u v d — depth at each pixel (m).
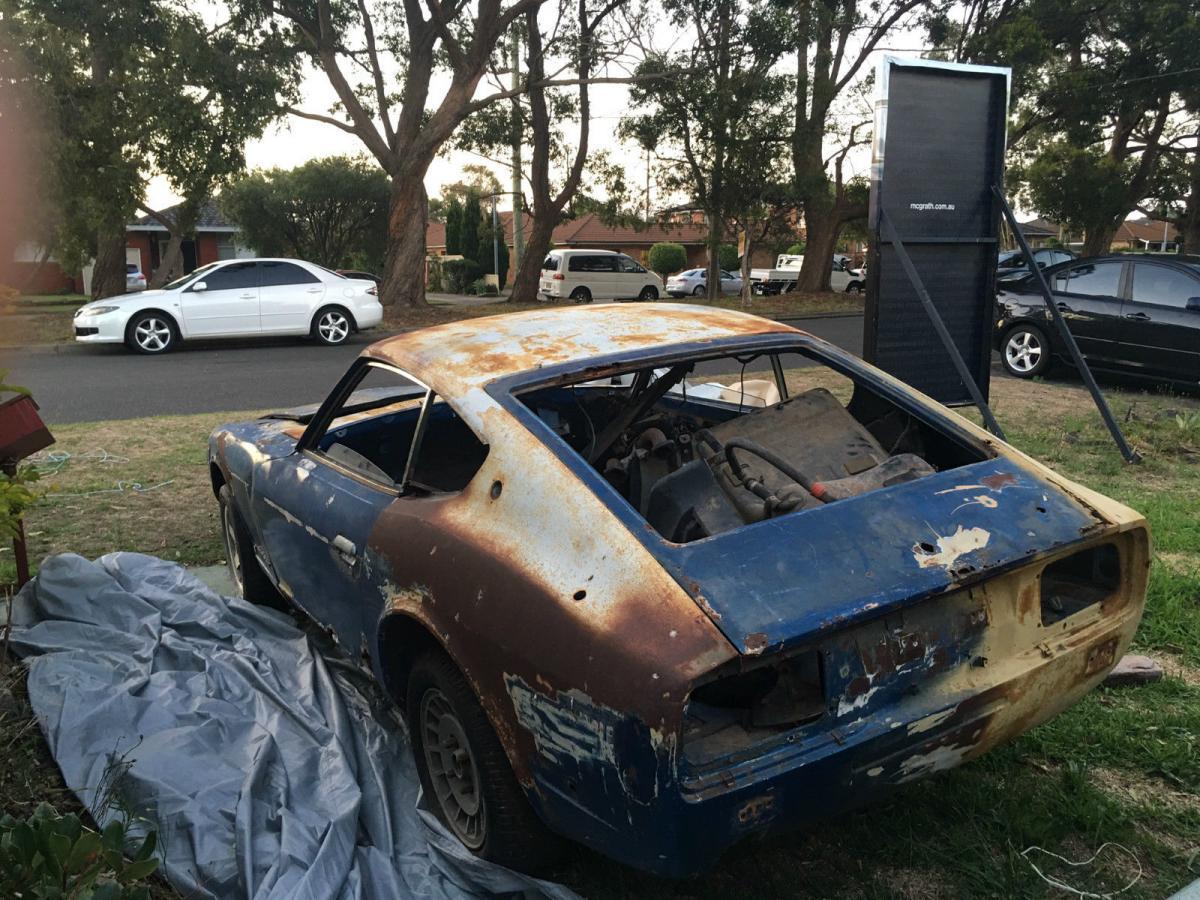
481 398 2.87
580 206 31.02
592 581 2.29
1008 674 2.48
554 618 2.29
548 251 32.56
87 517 6.09
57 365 13.84
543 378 2.93
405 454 4.47
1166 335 10.52
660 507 2.94
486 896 2.65
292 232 47.59
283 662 3.94
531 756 2.38
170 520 6.04
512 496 2.60
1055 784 3.10
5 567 5.16
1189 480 6.90
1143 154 34.19
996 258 7.32
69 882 1.92
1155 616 4.32
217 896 2.56
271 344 17.02
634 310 3.70
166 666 3.85
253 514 4.23
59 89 15.34
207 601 4.41
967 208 7.16
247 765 3.11
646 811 2.09
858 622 2.20
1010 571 2.47
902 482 2.85
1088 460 7.48
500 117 27.11
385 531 2.99
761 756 2.17
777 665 2.32
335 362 13.99
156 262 43.72
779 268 43.00
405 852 2.80
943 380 7.33
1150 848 2.77
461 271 53.56
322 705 3.57
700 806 2.06
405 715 3.11
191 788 2.95
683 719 2.03
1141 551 2.79
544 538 2.45
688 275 37.62
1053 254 22.38
